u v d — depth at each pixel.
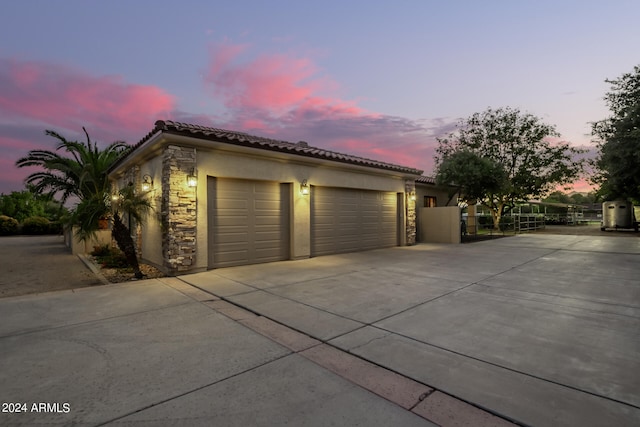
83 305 5.00
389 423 2.16
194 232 7.57
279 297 5.46
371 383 2.70
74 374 2.83
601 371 2.86
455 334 3.78
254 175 8.67
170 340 3.62
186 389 2.58
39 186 15.52
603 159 13.26
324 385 2.67
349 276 7.21
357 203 11.89
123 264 8.86
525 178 21.80
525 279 6.84
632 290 5.85
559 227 27.41
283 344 3.53
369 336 3.74
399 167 13.11
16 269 8.71
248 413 2.27
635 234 18.92
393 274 7.43
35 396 2.47
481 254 10.91
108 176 13.22
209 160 7.86
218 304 5.10
